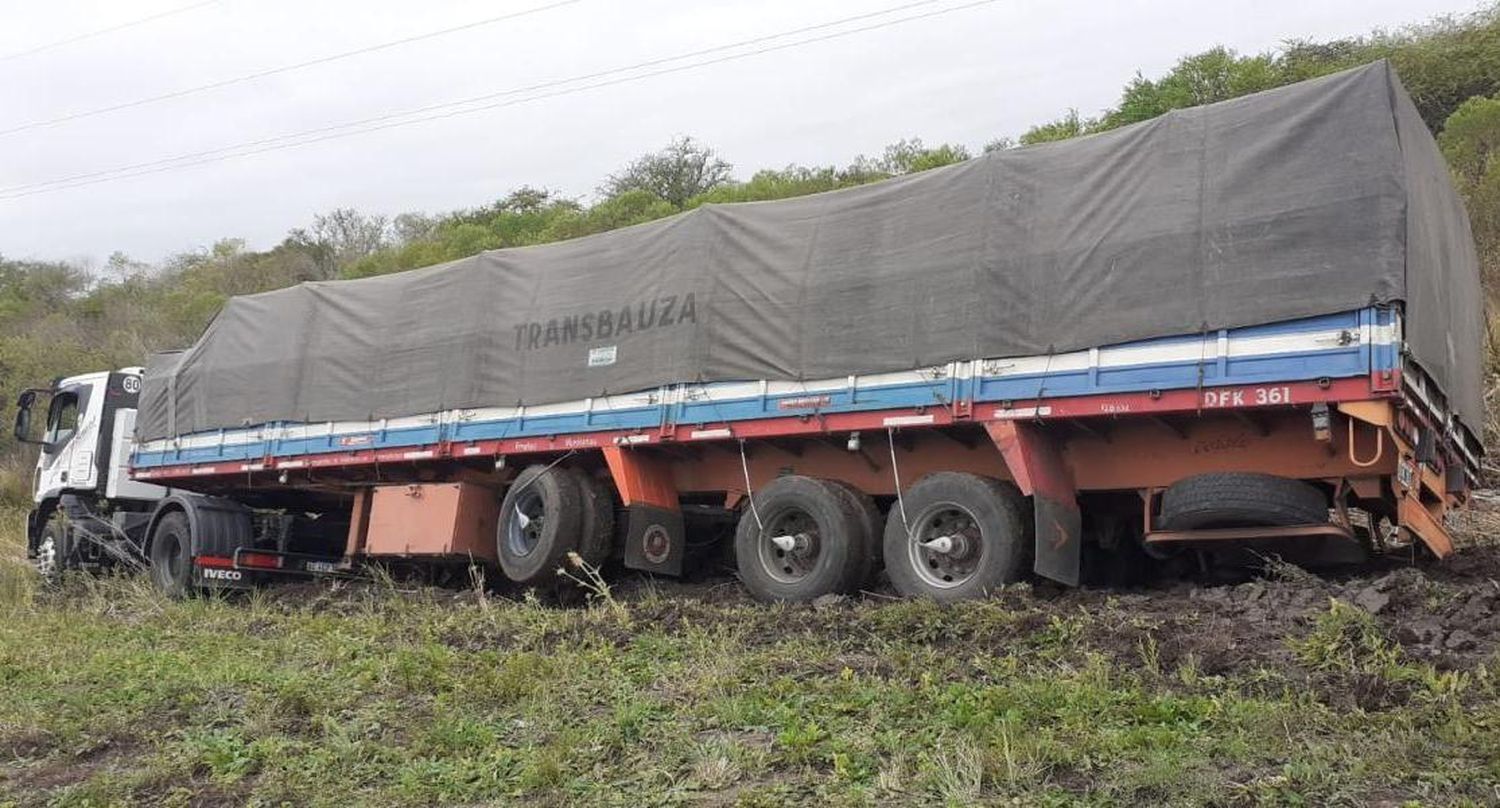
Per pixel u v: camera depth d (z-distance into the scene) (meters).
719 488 11.14
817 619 8.88
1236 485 8.19
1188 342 8.11
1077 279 8.61
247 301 14.88
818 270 9.92
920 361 9.23
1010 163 9.12
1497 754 5.04
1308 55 29.47
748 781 5.66
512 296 12.12
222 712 7.60
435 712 7.22
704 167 39.53
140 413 16.08
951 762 5.43
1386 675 6.20
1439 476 8.88
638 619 9.57
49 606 13.53
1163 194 8.38
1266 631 7.17
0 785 6.59
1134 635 7.31
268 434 14.06
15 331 42.75
